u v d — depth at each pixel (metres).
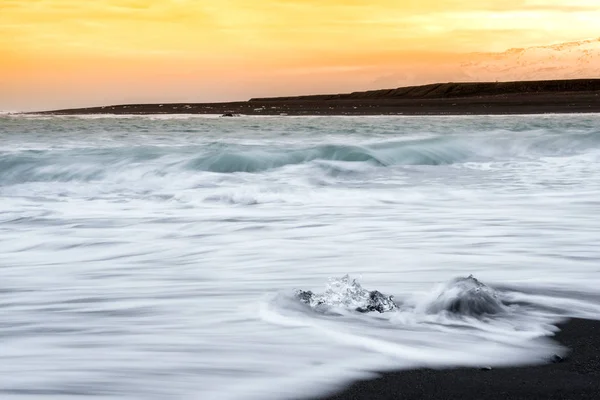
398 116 37.12
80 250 7.03
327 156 15.91
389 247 6.75
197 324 4.09
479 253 6.34
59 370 3.29
